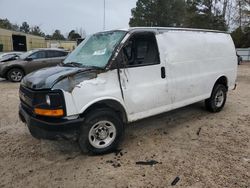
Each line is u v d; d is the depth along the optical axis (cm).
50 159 415
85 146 405
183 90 526
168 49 491
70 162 404
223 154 422
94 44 468
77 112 381
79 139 400
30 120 393
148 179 354
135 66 438
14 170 384
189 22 4100
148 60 459
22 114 432
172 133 514
